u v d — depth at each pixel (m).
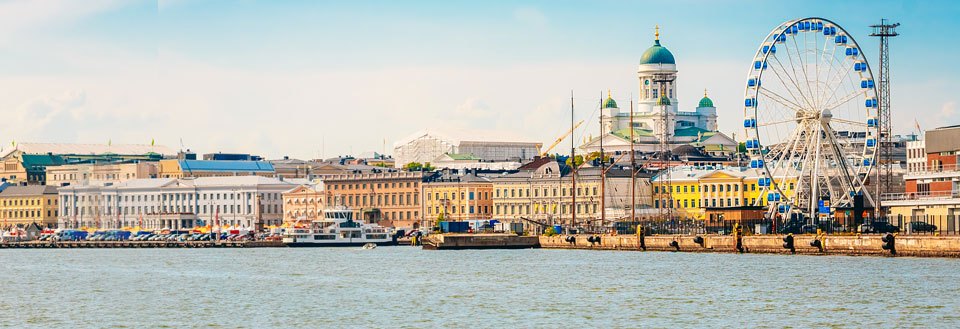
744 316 166.88
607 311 174.38
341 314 176.25
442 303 186.88
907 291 184.50
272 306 187.00
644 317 168.12
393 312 177.25
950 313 165.12
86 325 169.88
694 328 158.62
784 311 170.25
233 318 174.25
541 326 162.12
